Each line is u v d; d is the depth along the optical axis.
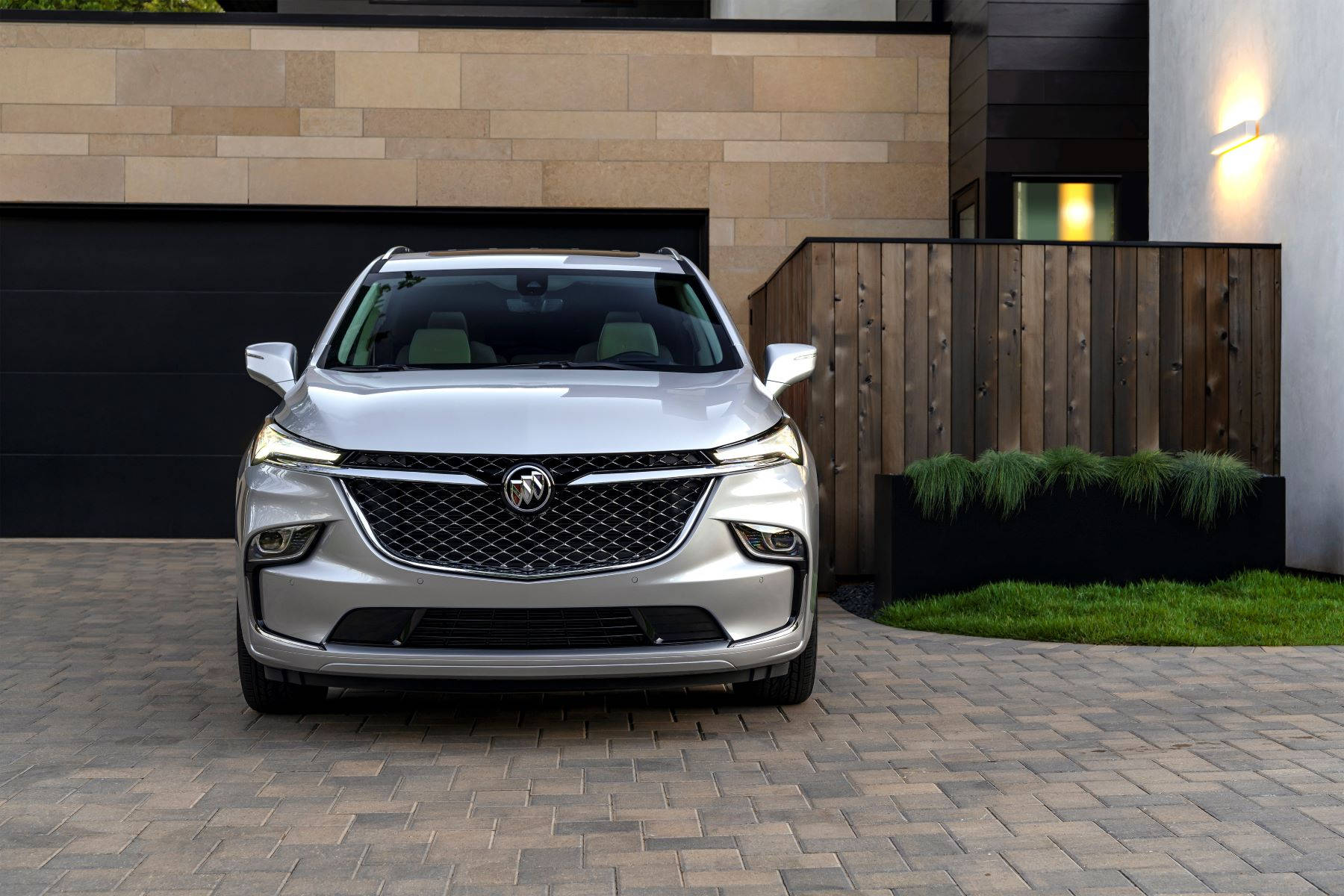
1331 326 7.52
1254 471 6.81
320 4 14.12
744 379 4.75
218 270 10.89
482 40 10.81
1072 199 10.05
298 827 3.31
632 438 4.05
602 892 2.86
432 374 4.63
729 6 13.32
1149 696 4.73
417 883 2.92
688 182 10.92
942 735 4.23
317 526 4.01
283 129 10.73
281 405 4.55
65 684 5.17
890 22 10.93
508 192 10.84
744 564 4.12
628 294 5.34
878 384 7.51
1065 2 9.93
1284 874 2.91
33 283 10.83
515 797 3.58
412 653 3.99
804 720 4.46
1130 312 7.65
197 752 4.08
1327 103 7.56
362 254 10.94
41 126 10.62
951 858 3.05
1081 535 6.70
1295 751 3.95
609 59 10.87
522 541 3.97
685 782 3.72
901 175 10.96
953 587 6.67
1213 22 8.94
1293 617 5.95
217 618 6.92
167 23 10.66
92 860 3.06
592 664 3.99
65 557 9.70
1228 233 8.73
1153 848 3.10
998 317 7.57
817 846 3.16
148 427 10.88
